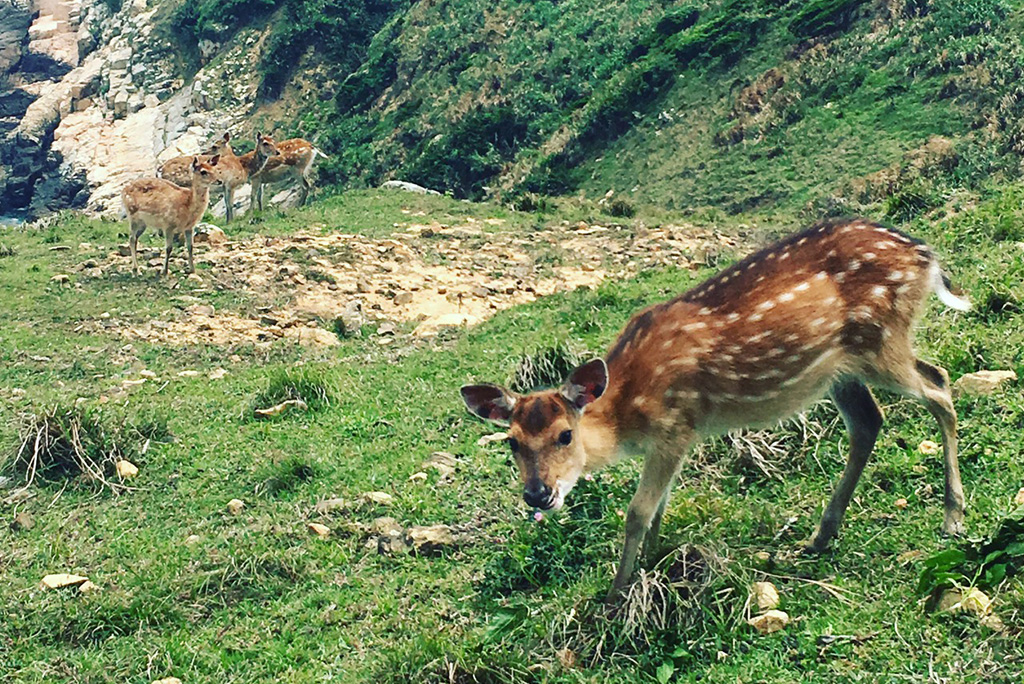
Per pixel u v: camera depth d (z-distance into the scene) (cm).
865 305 625
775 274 628
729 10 3509
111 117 5338
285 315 1478
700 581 618
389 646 644
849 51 3048
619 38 3803
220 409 1064
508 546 727
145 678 655
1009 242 1087
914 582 597
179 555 779
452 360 1137
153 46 5528
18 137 5372
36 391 1160
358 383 1097
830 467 740
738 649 578
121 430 955
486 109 3856
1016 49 2702
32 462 909
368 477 869
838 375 635
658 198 2959
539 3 4238
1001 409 738
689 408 619
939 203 1628
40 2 6041
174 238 1745
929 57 2852
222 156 2258
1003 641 532
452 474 852
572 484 593
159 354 1310
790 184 2727
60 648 689
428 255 1783
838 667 546
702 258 1709
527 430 589
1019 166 2275
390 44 4641
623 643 600
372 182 3975
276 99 4928
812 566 637
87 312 1453
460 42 4281
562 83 3775
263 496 867
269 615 709
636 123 3344
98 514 859
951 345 828
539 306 1345
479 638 632
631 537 621
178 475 914
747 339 614
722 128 3098
